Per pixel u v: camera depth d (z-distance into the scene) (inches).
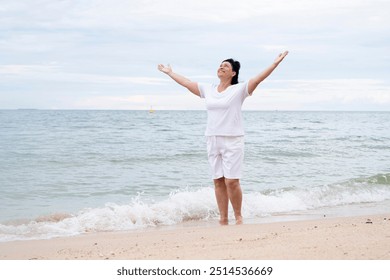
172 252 178.7
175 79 284.2
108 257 179.0
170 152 730.2
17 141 871.1
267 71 256.7
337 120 2928.2
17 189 410.6
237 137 267.6
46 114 2962.6
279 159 677.3
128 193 402.3
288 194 394.9
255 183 464.1
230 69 269.0
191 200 326.3
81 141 906.7
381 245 170.9
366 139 1127.0
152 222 291.9
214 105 267.1
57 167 553.0
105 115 3161.9
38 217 300.8
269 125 2020.2
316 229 213.3
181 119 2561.5
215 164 275.4
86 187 428.5
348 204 378.0
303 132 1444.4
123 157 656.4
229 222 290.5
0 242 226.2
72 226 272.7
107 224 279.9
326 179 499.8
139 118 2650.1
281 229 228.1
